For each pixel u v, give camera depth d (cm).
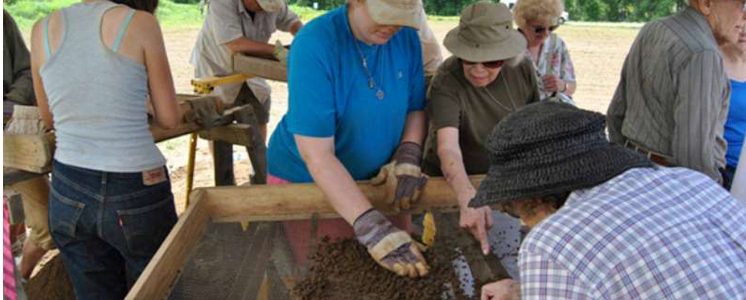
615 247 114
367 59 196
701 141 219
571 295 114
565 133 124
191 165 341
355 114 201
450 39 230
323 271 185
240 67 353
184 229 182
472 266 185
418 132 226
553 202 130
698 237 118
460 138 256
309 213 211
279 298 172
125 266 250
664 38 225
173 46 1232
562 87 341
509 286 157
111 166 211
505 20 223
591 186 125
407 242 181
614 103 272
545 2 312
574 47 1288
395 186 208
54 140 221
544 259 117
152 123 241
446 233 204
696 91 214
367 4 177
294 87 188
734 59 252
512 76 244
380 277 181
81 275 234
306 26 191
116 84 205
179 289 167
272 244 196
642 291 112
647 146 241
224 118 290
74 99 206
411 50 218
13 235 320
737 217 127
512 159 128
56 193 219
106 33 204
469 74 232
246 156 562
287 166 232
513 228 208
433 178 220
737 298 114
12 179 219
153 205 224
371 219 183
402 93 212
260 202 208
